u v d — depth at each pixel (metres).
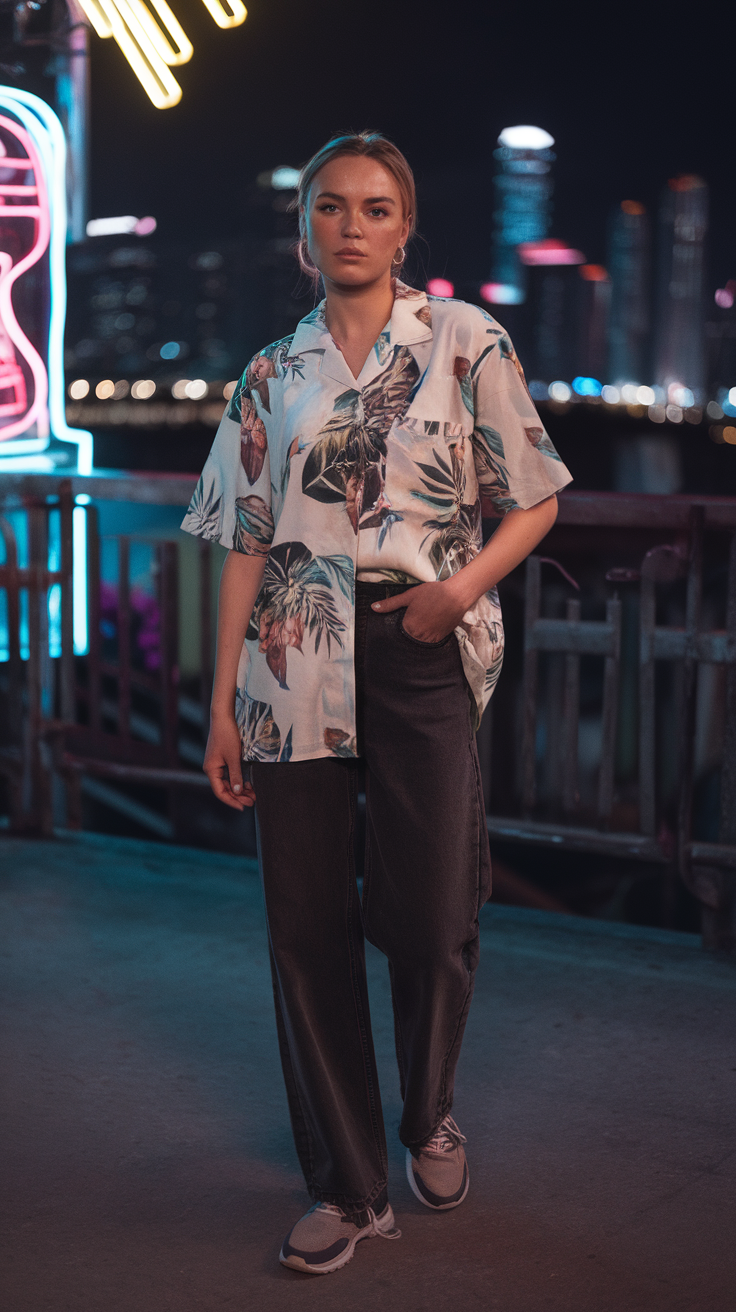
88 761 4.12
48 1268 1.80
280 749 1.76
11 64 4.50
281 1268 1.80
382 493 1.71
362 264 1.69
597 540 3.60
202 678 4.02
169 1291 1.74
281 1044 1.88
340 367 1.72
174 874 3.73
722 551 3.47
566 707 3.40
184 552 5.05
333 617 1.72
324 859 1.80
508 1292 1.72
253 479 1.83
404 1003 1.85
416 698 1.73
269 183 131.12
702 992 2.83
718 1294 1.71
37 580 4.09
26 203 4.54
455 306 1.75
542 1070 2.42
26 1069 2.46
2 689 4.28
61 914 3.36
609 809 3.31
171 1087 2.38
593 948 3.12
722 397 94.81
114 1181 2.05
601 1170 2.05
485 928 3.28
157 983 2.89
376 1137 1.85
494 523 4.62
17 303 4.56
